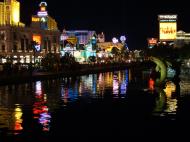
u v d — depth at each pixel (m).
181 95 34.12
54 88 42.41
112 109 25.09
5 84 46.53
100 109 25.11
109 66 115.19
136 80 56.81
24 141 15.77
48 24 138.00
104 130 18.08
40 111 24.23
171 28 159.62
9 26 112.50
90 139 16.28
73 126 19.05
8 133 17.38
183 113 23.19
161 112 23.72
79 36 163.50
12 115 22.56
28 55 117.25
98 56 162.38
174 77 52.59
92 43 156.88
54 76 61.84
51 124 19.62
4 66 58.69
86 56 147.62
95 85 47.06
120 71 92.75
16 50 114.56
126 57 186.25
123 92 37.66
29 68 66.44
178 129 18.34
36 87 43.75
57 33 132.62
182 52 104.81
